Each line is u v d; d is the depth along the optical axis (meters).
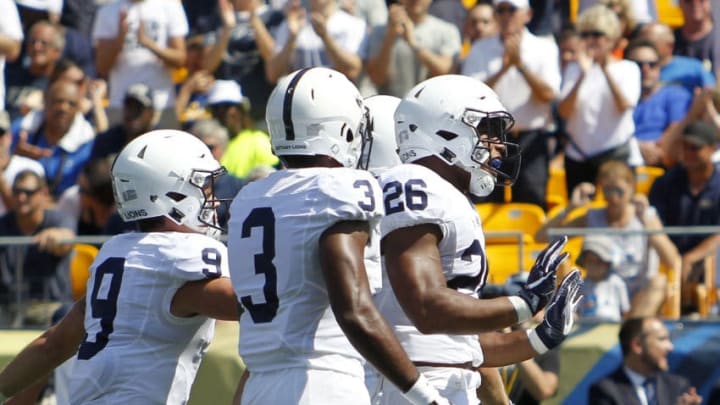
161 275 15.41
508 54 30.95
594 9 31.80
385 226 14.44
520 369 24.03
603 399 24.20
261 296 13.91
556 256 14.71
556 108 31.88
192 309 15.44
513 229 29.77
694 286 25.47
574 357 24.62
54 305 26.95
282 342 13.74
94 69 35.31
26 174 28.86
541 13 33.25
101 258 15.88
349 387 13.80
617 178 27.38
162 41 34.22
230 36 33.59
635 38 32.78
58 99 32.16
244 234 14.12
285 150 14.43
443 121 15.46
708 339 24.33
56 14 36.38
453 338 15.37
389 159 17.39
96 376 15.32
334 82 14.52
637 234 25.58
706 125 28.48
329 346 13.77
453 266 14.89
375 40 32.44
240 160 30.09
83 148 32.53
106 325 15.52
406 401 15.45
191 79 33.84
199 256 15.41
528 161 30.52
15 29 34.59
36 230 28.84
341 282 13.30
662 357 24.14
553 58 31.34
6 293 27.00
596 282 25.62
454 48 32.47
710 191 28.45
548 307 16.20
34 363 16.30
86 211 29.48
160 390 15.47
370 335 13.13
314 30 31.91
